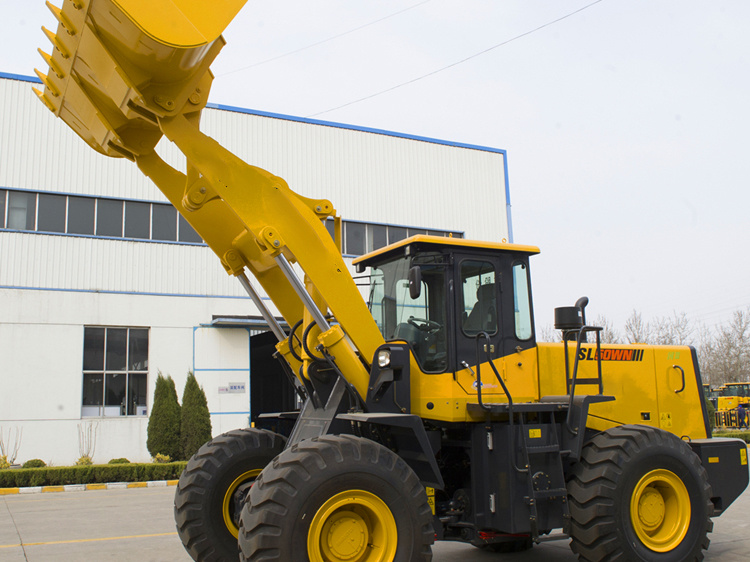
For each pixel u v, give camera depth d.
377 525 4.38
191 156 4.50
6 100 15.60
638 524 5.20
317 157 18.80
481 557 6.24
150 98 4.25
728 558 6.05
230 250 5.50
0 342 14.80
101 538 7.45
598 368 5.61
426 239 5.23
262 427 6.71
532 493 4.95
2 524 8.55
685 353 6.60
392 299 5.66
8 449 14.53
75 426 15.16
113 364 15.95
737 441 6.25
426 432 5.02
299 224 4.84
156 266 16.47
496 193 21.22
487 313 5.46
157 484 13.72
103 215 16.20
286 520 4.07
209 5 4.04
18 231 15.30
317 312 4.93
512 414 5.04
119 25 3.89
